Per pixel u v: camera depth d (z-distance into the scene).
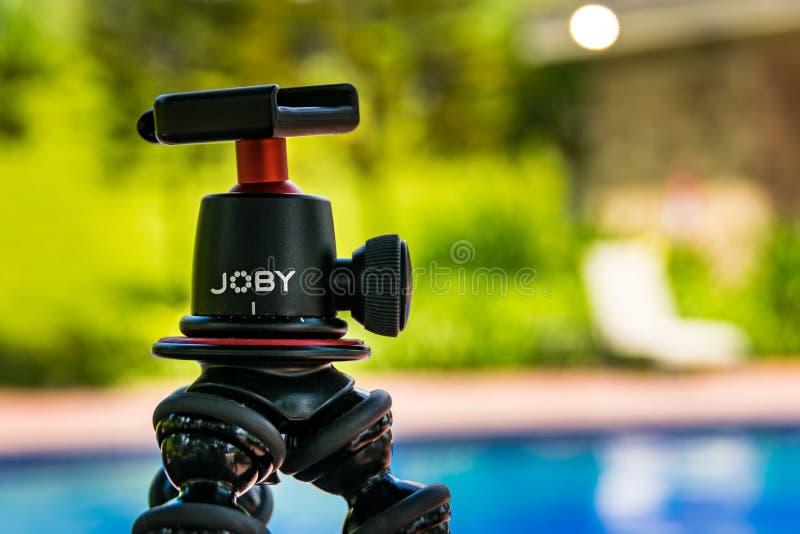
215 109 0.95
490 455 10.19
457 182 17.47
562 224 17.19
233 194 0.99
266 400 0.96
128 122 15.37
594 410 11.16
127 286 14.97
